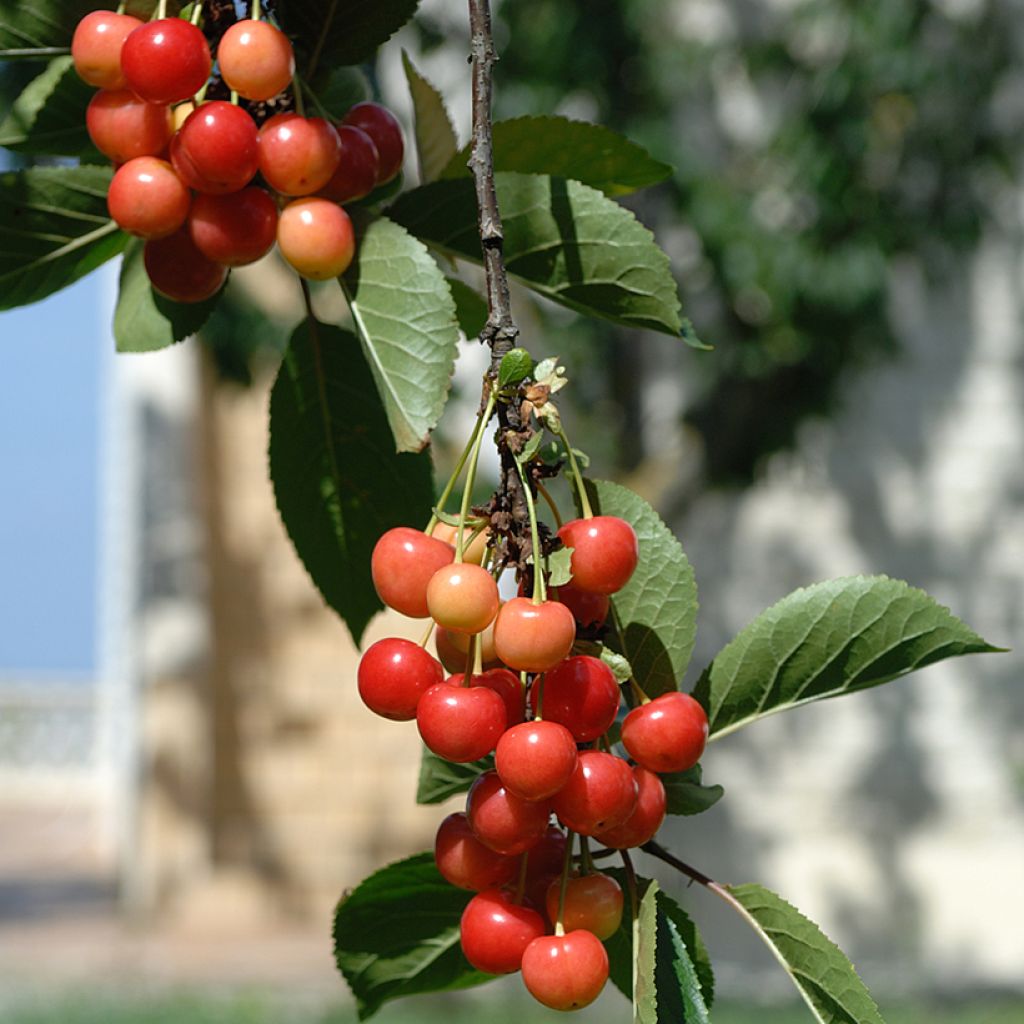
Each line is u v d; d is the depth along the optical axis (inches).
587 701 47.7
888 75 301.7
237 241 53.6
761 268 291.7
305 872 509.4
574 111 302.5
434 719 47.1
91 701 902.4
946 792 416.2
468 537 50.4
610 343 324.5
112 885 608.7
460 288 67.7
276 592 513.7
